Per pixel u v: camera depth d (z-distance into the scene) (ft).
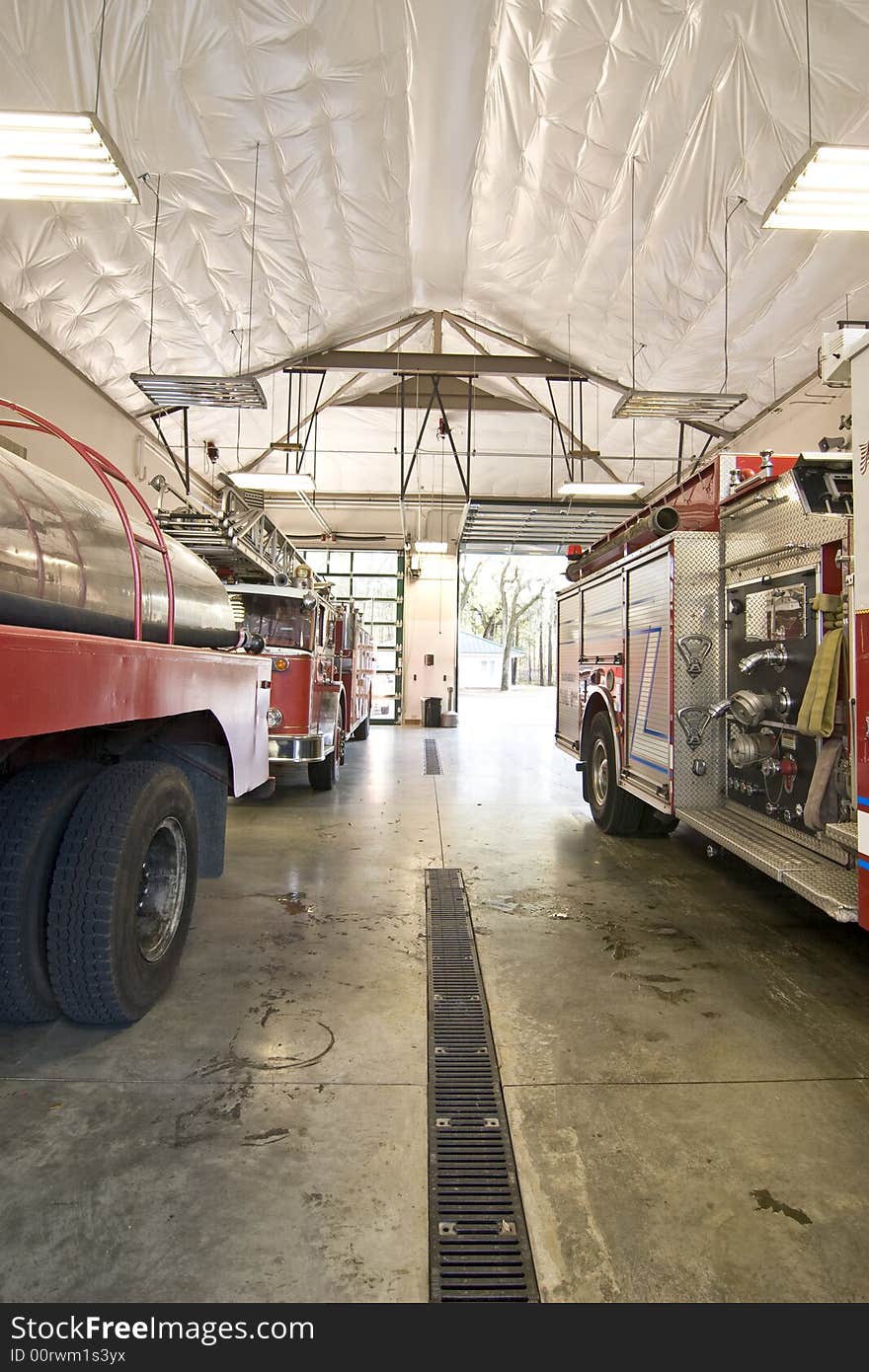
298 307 32.81
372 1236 6.10
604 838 21.02
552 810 25.40
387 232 28.84
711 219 24.39
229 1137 7.33
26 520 7.62
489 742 50.03
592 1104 8.04
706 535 15.80
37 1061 8.71
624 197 24.75
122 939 8.93
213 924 13.50
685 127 21.40
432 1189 6.64
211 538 20.42
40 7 17.35
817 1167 7.06
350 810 25.03
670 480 50.67
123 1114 7.68
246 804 25.95
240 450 49.93
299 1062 8.76
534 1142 7.36
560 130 22.79
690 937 13.16
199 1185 6.64
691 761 15.69
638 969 11.69
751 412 37.83
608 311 31.73
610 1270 5.80
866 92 18.24
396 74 20.93
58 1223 6.16
